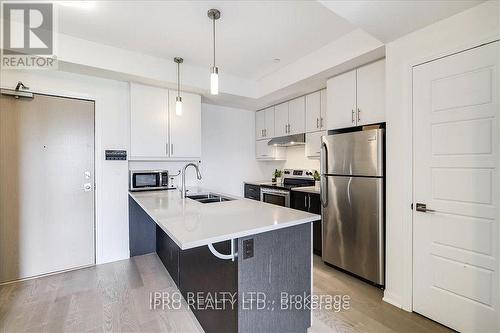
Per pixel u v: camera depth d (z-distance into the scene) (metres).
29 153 2.56
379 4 1.58
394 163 2.08
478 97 1.61
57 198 2.71
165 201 2.38
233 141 4.48
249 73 3.44
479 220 1.63
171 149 3.26
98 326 1.83
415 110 1.94
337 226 2.71
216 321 1.60
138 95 3.04
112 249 3.05
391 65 2.08
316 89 3.35
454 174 1.74
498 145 1.54
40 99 2.60
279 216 1.72
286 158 4.54
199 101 3.47
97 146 2.91
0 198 2.45
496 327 1.56
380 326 1.82
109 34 2.37
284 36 2.43
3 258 2.47
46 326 1.83
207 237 1.25
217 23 2.19
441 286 1.81
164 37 2.43
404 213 2.01
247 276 1.42
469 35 1.64
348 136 2.56
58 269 2.72
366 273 2.42
